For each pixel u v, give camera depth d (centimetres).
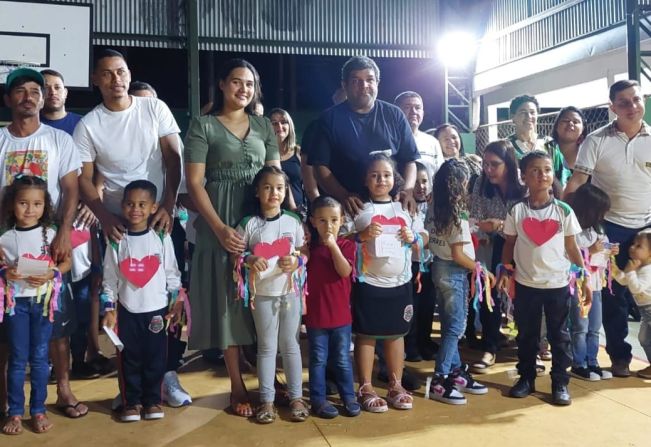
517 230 278
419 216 301
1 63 549
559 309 265
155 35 609
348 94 278
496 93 833
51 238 243
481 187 336
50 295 237
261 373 246
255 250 244
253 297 243
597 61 666
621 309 303
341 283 253
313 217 252
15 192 237
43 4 559
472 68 836
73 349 306
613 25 636
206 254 253
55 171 254
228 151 251
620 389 280
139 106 267
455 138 405
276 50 641
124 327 247
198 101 595
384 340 266
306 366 320
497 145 326
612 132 312
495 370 313
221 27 625
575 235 275
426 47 677
